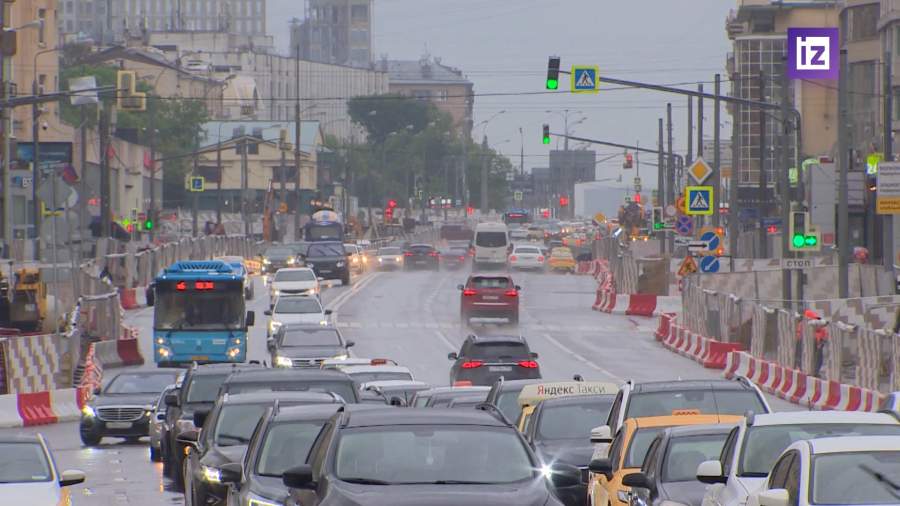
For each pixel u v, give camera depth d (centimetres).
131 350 16188
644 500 4219
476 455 3469
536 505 3222
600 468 4506
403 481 3359
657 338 17800
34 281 15650
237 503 4425
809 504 3133
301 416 4603
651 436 4712
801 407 11519
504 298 18738
